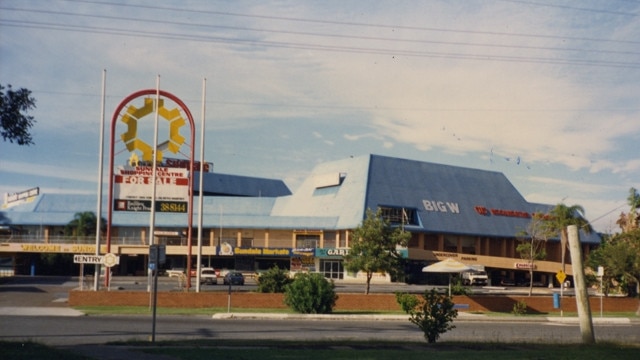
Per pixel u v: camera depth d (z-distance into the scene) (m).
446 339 25.94
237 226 89.88
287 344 21.97
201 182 44.19
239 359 17.67
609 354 19.89
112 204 43.97
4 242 84.38
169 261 90.25
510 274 94.75
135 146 44.56
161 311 37.34
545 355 19.34
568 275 92.56
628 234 50.97
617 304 48.25
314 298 37.56
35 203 95.00
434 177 95.81
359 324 33.06
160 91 44.78
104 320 32.03
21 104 17.59
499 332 30.80
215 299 40.53
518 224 98.75
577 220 64.44
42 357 16.59
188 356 18.09
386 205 86.94
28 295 47.66
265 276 43.38
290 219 89.38
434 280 82.88
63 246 84.50
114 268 88.31
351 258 46.75
